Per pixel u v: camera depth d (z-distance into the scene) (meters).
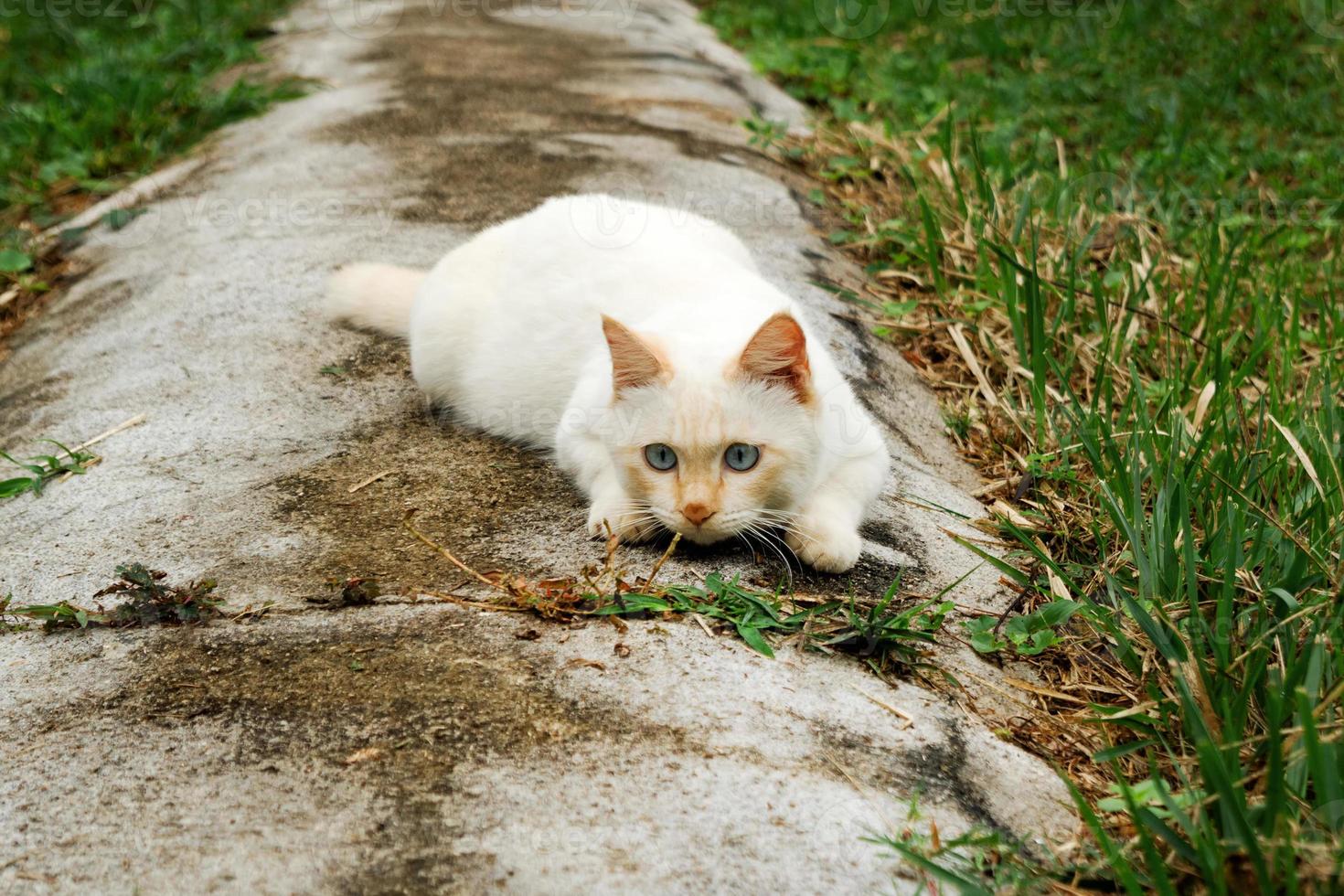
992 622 0.93
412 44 2.11
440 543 0.95
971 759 0.83
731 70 2.11
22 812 0.77
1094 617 0.91
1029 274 1.18
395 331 1.19
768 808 0.77
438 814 0.77
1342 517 0.95
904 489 1.05
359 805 0.77
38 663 0.86
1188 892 0.76
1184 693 0.81
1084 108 2.04
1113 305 1.29
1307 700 0.75
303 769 0.79
